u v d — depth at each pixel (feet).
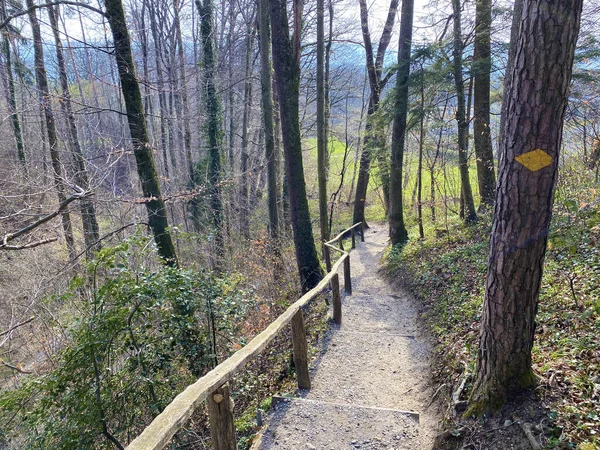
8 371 25.17
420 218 41.32
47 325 24.03
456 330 18.04
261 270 34.71
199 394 8.77
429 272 28.71
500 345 10.45
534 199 9.30
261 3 42.88
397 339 20.27
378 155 44.37
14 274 30.04
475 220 36.68
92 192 20.12
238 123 76.33
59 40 39.96
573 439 8.80
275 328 13.12
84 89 61.31
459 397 12.13
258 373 20.20
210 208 49.21
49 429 14.89
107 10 24.90
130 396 16.06
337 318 23.16
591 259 17.22
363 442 11.84
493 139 35.70
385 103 38.99
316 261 31.96
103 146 38.55
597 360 10.70
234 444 10.36
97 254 16.25
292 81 29.84
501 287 10.17
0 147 43.83
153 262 23.32
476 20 33.73
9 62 43.19
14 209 25.12
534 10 8.48
